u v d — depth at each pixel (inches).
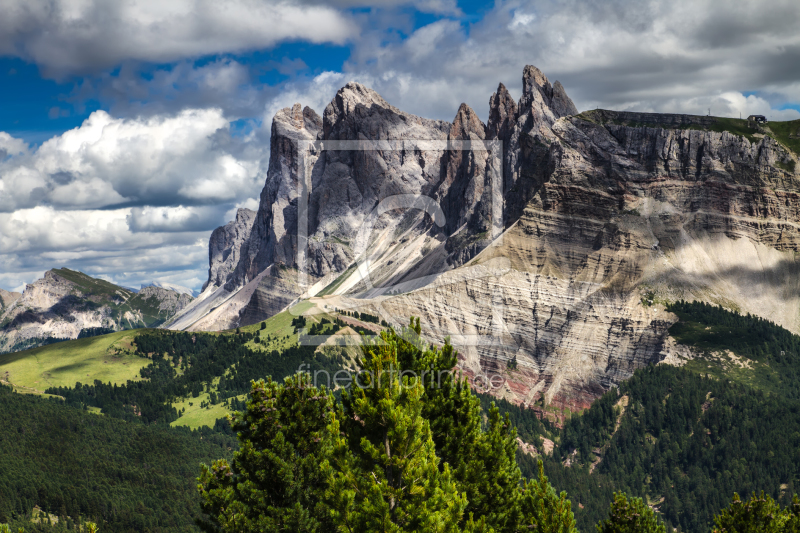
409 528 1339.8
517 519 1694.1
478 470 1668.3
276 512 1681.8
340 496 1374.3
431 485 1371.8
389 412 1395.2
